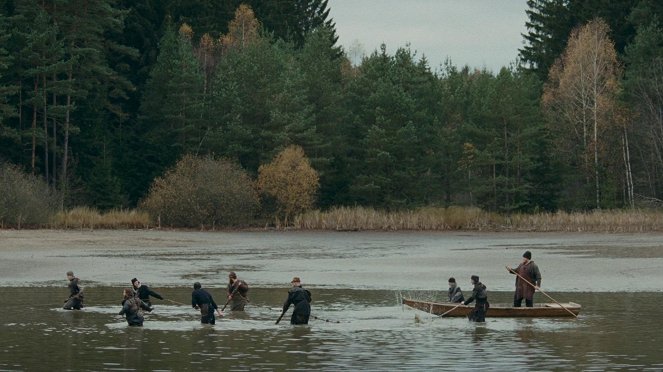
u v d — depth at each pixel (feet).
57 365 67.62
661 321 91.76
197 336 82.58
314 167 322.14
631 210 288.51
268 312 100.68
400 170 325.62
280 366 67.46
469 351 74.08
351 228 278.05
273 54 360.48
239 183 287.28
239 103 327.88
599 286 124.88
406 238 239.91
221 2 417.90
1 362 68.80
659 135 327.67
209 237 238.89
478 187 320.91
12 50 310.45
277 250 194.80
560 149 327.26
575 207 320.91
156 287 124.16
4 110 295.69
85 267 152.46
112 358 70.69
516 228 276.82
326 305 105.81
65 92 307.58
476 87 389.19
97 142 328.70
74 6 322.34
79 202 308.60
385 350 74.84
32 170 307.37
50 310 100.63
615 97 327.26
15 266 153.07
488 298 113.19
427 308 98.68
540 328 87.81
